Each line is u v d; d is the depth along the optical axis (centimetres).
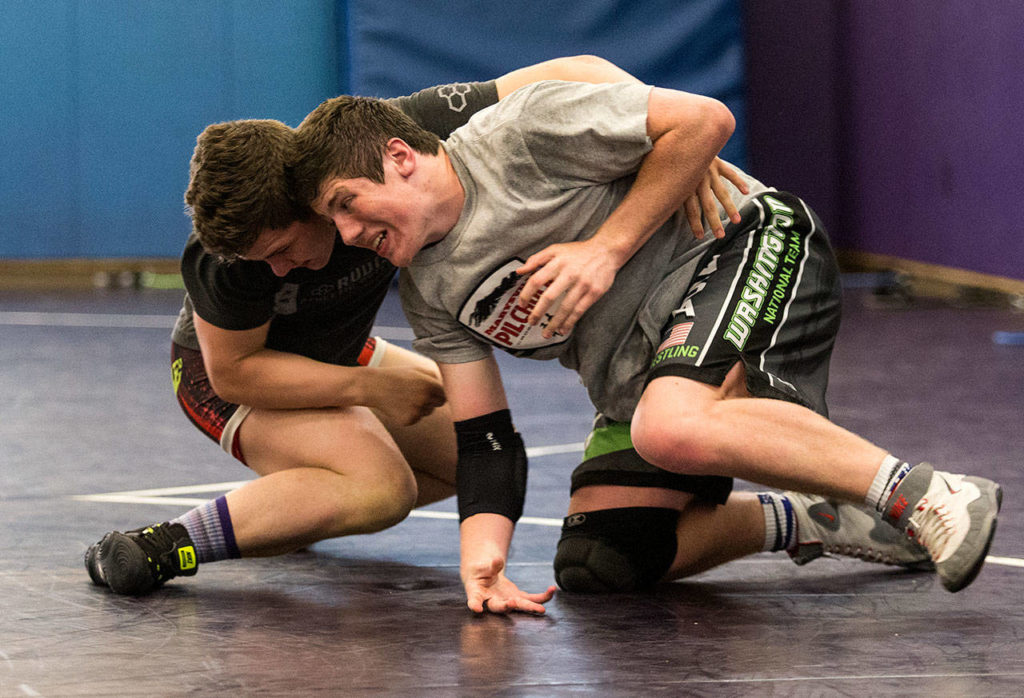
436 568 310
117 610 266
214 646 239
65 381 634
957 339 787
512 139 267
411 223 257
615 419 302
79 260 1184
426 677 218
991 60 995
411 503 304
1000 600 272
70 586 287
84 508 371
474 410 288
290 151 255
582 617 262
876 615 262
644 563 286
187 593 283
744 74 1177
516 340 283
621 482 291
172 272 1192
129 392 603
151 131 1179
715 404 259
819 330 288
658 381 266
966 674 218
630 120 265
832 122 1305
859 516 304
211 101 1184
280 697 208
